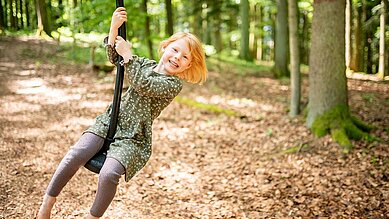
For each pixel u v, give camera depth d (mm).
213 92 11242
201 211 4508
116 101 2469
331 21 6711
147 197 4754
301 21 23797
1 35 17500
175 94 2531
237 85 12578
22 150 5699
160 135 7230
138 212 4363
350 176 5309
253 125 8008
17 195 4383
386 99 10227
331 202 4668
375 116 8234
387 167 5480
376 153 5938
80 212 4195
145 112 2553
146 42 11750
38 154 5637
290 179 5367
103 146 2533
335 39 6738
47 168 5215
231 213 4473
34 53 13773
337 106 6824
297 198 4805
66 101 8703
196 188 5129
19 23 24531
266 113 9016
